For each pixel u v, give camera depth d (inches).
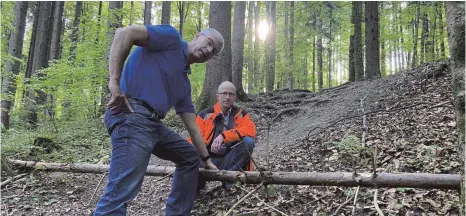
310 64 1100.5
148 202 144.8
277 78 804.6
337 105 300.8
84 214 134.0
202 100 333.1
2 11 434.3
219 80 335.9
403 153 151.3
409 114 205.8
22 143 222.8
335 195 124.3
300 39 729.0
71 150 234.8
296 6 661.9
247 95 438.0
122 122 88.0
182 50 97.4
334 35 882.8
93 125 324.5
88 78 348.8
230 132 132.9
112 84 83.8
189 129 114.1
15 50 475.8
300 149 193.9
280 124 305.4
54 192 156.6
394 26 690.8
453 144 147.3
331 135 203.8
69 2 766.5
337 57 1282.0
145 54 93.2
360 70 475.5
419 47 822.5
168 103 97.5
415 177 96.6
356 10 487.5
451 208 102.1
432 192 113.6
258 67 783.1
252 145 135.0
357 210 111.9
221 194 139.5
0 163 163.2
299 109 330.0
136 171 86.8
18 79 336.2
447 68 272.5
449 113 187.5
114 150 88.0
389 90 282.7
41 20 509.0
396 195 115.6
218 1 339.6
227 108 141.4
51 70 339.9
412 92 257.6
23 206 140.4
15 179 158.1
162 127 101.1
